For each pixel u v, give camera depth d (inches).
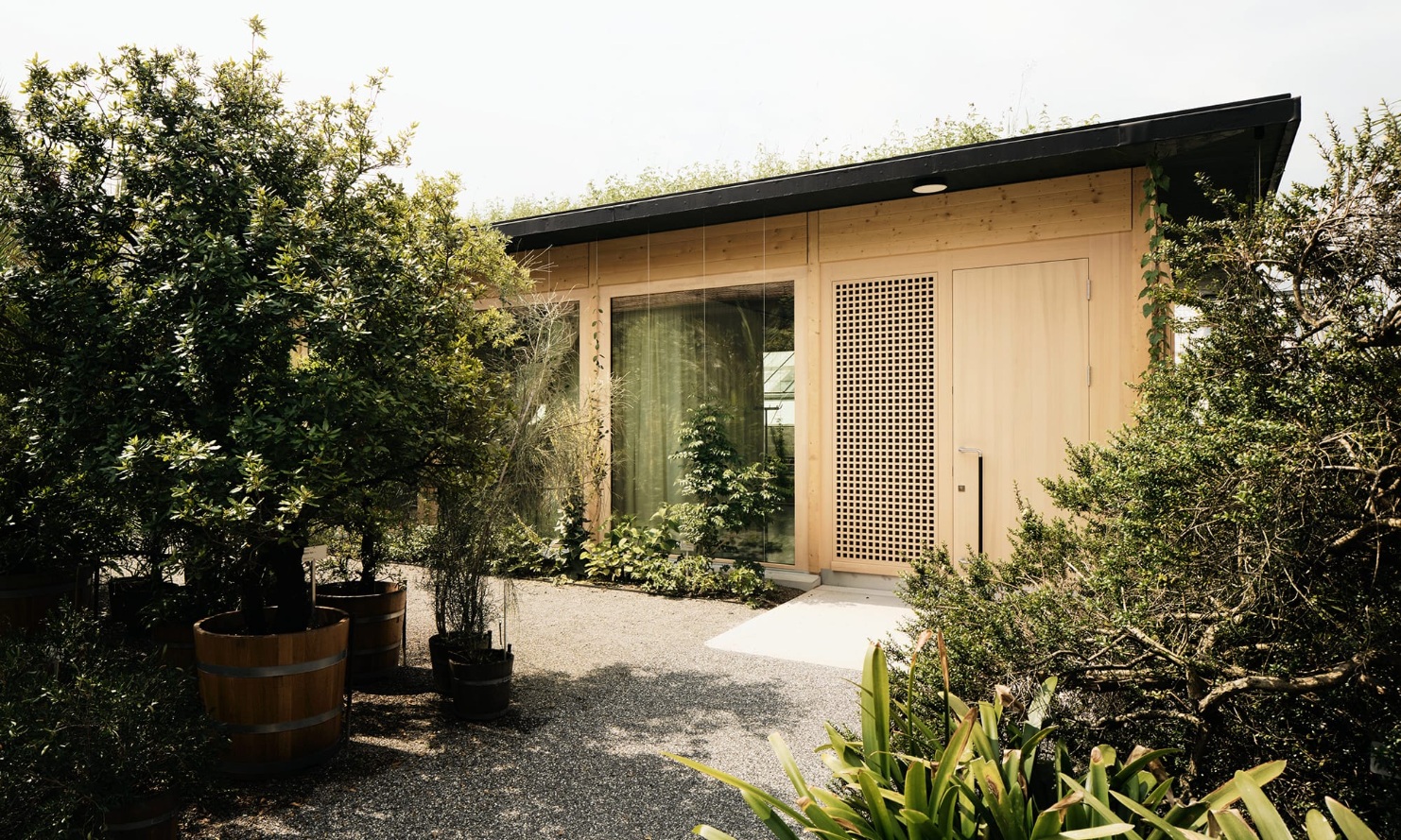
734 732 151.9
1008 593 109.4
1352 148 93.7
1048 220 252.7
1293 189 98.7
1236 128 198.1
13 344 149.2
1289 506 74.4
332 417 128.6
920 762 66.9
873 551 280.1
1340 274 91.8
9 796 93.5
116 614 219.5
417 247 169.3
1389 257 89.7
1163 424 98.8
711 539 288.2
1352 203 90.4
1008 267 259.0
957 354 266.2
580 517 317.1
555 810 119.6
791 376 294.5
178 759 107.3
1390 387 75.8
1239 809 81.5
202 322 125.4
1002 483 258.8
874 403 280.1
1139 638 82.6
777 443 297.3
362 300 137.7
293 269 133.5
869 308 281.4
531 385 262.8
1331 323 87.6
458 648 167.5
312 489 124.0
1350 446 73.5
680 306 317.4
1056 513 249.0
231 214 137.4
